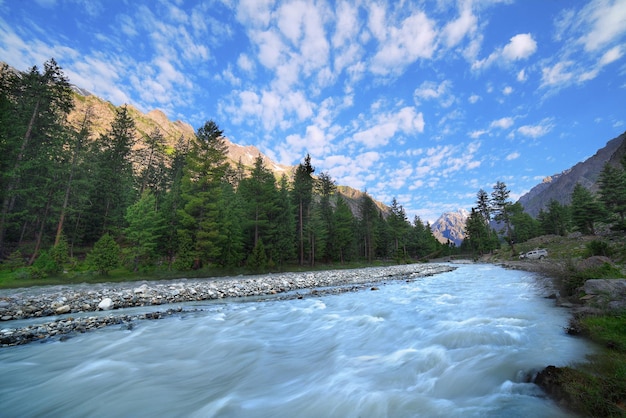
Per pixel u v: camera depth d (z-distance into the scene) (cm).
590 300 927
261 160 4728
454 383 493
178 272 2878
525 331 746
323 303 1435
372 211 6862
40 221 3581
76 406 480
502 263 4722
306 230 4912
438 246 10906
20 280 2170
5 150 2825
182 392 527
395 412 409
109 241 2547
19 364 670
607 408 345
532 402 402
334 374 574
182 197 3328
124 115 5288
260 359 696
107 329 977
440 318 982
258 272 3459
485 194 7894
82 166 3747
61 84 3497
